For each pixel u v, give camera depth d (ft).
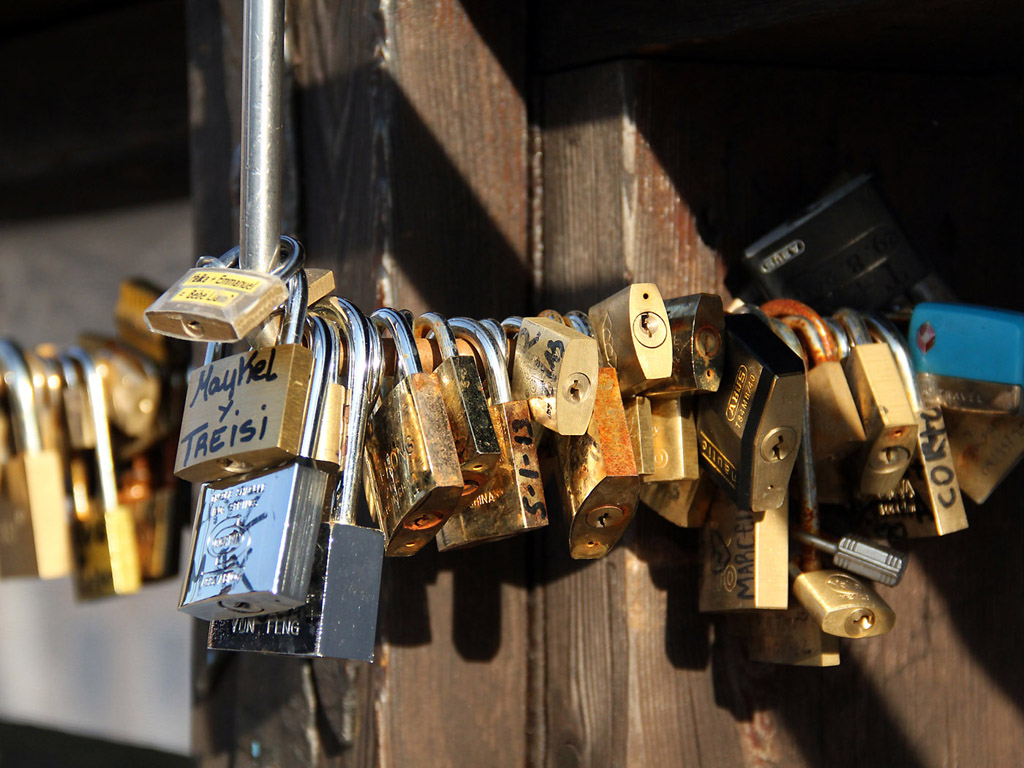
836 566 3.07
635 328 2.72
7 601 7.09
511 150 3.64
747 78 3.53
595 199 3.47
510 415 2.65
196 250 4.23
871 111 3.70
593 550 2.84
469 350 2.74
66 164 6.16
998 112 3.92
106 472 4.33
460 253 3.52
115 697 6.42
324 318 2.62
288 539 2.26
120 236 6.56
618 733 3.35
